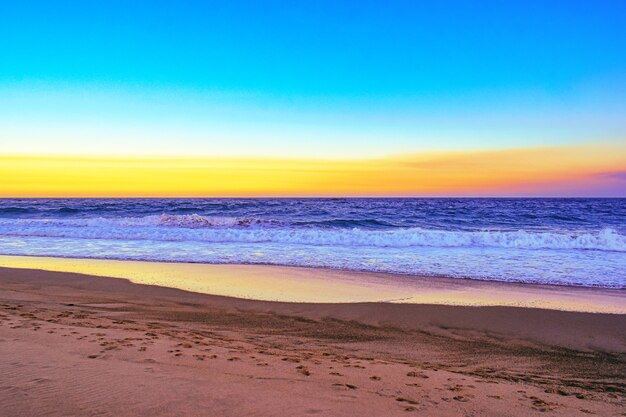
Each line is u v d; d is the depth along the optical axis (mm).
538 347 7117
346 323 8336
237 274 13023
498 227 31656
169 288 11133
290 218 38188
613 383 5621
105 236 21906
